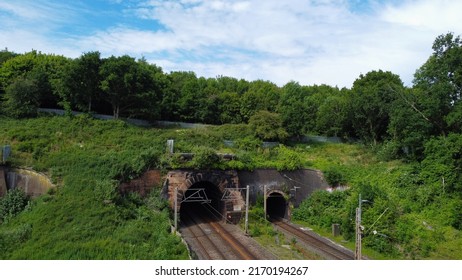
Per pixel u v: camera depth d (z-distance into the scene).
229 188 40.00
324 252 31.66
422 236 32.69
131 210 32.59
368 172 46.22
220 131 55.41
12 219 29.53
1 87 53.03
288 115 56.78
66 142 40.69
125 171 35.22
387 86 55.59
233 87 96.69
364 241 33.56
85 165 35.50
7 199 31.36
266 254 29.67
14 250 24.11
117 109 52.88
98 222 28.36
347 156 54.12
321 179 46.72
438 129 44.91
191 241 32.09
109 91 49.75
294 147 56.50
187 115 66.38
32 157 35.50
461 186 37.31
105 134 44.78
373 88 59.59
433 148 40.94
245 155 43.41
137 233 28.23
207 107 67.00
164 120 65.00
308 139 61.28
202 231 35.56
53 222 27.62
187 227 36.59
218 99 69.94
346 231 36.16
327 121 62.28
